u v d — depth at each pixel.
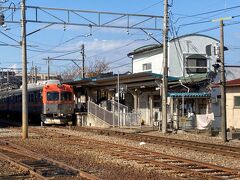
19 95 47.81
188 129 32.44
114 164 15.56
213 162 16.41
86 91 46.78
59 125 42.94
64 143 23.53
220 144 23.50
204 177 12.59
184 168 13.94
